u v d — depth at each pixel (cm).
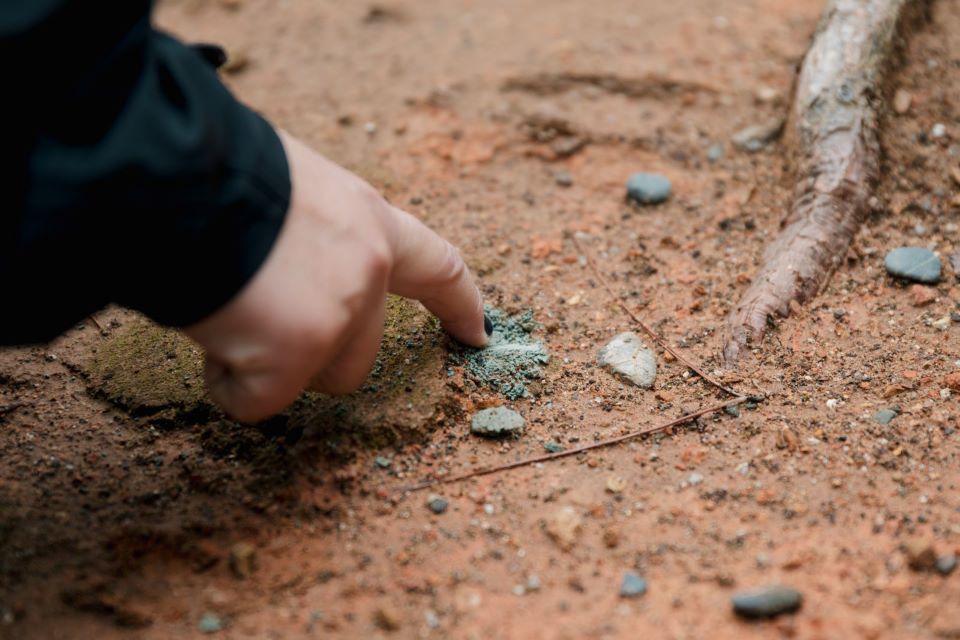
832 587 71
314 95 101
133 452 77
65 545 73
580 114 97
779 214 89
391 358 79
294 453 76
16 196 65
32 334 68
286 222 68
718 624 70
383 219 71
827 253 85
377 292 71
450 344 80
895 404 78
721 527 73
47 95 65
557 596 71
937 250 85
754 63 99
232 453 77
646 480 75
